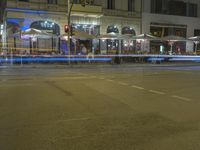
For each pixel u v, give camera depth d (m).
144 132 6.20
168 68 26.33
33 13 34.12
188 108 8.53
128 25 40.66
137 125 6.72
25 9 33.66
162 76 17.69
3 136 5.89
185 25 46.00
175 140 5.70
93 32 37.91
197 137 5.89
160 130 6.35
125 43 40.31
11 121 7.00
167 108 8.51
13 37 32.09
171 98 10.10
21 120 7.09
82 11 35.84
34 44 34.16
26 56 29.31
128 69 24.44
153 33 42.97
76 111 8.03
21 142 5.54
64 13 35.28
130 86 13.02
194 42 44.69
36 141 5.60
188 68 26.47
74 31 30.59
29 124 6.75
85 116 7.50
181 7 45.88
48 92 11.16
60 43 35.53
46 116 7.48
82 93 10.99
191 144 5.48
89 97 10.16
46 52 32.56
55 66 27.38
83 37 31.77
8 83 13.78
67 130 6.30
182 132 6.22
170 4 44.53
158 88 12.46
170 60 36.84
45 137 5.83
